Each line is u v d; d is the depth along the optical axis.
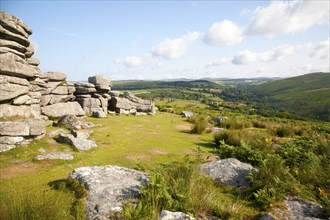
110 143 13.43
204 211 5.20
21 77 15.10
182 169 6.93
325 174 7.44
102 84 25.94
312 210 5.48
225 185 6.99
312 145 11.34
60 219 4.44
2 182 7.62
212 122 24.08
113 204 5.18
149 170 8.86
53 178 8.09
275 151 10.66
